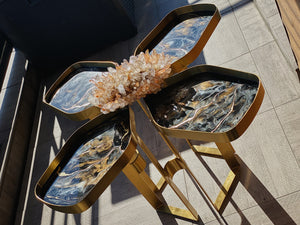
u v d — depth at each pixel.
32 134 3.46
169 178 1.95
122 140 1.59
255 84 1.47
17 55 4.34
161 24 2.10
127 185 2.46
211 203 1.97
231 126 1.35
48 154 3.15
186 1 3.77
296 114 2.17
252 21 3.00
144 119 2.85
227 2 3.35
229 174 2.10
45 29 3.70
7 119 3.54
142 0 4.16
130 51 3.63
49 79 4.07
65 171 1.62
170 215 2.13
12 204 2.85
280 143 2.09
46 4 3.48
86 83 2.15
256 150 2.14
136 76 1.56
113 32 3.74
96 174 1.49
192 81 1.70
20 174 3.09
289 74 2.41
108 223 2.30
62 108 2.01
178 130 1.44
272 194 1.90
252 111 1.32
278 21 2.64
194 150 2.32
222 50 2.93
